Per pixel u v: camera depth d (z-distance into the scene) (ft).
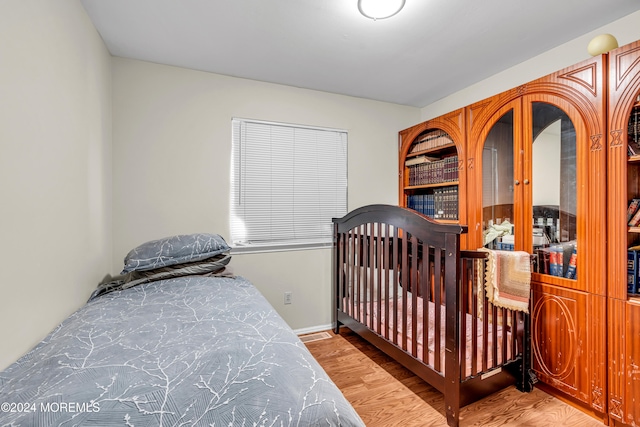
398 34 6.34
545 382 6.09
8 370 3.01
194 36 6.46
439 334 5.58
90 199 5.67
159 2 5.33
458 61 7.60
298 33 6.32
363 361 7.61
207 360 2.89
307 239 9.50
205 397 2.39
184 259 6.40
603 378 5.16
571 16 5.74
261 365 2.85
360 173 10.26
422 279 5.89
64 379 2.57
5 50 3.19
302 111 9.37
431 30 6.20
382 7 5.44
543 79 6.07
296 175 9.36
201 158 8.16
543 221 6.14
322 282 9.63
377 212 7.29
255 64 7.77
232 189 8.55
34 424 2.07
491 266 5.69
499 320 6.91
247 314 4.26
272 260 8.98
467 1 5.28
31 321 3.63
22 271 3.46
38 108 3.85
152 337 3.46
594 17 5.79
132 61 7.45
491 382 5.76
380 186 10.58
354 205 10.19
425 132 9.78
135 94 7.47
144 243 7.05
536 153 6.25
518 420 5.38
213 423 2.19
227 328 3.73
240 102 8.59
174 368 2.75
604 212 5.14
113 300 4.86
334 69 8.06
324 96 9.68
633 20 5.68
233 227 8.60
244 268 8.65
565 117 5.74
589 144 5.32
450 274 5.24
